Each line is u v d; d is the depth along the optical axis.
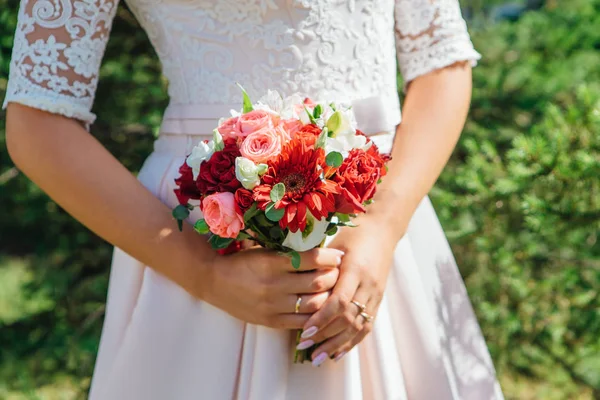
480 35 3.01
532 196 2.18
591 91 2.29
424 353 1.49
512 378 2.74
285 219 1.16
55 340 3.04
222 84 1.42
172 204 1.44
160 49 1.48
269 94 1.28
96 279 2.90
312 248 1.30
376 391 1.43
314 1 1.39
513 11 3.23
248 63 1.41
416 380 1.49
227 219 1.18
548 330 2.41
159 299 1.41
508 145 2.90
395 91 1.55
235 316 1.35
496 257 2.33
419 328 1.49
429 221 1.60
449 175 2.74
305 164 1.17
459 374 1.54
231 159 1.21
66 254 2.92
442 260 1.59
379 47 1.47
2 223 3.06
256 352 1.37
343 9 1.42
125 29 2.63
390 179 1.41
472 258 2.56
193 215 1.42
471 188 2.34
